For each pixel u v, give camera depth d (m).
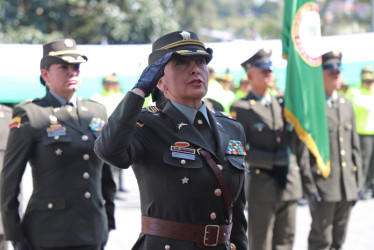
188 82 3.49
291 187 6.72
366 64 11.21
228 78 10.48
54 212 5.18
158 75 3.31
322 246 7.18
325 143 6.84
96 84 10.29
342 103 7.39
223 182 3.50
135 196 12.81
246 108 6.79
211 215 3.48
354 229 9.38
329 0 37.00
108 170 5.57
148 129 3.51
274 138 6.71
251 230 6.78
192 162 3.47
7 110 6.59
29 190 13.40
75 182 5.24
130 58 9.55
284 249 6.86
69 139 5.27
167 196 3.45
